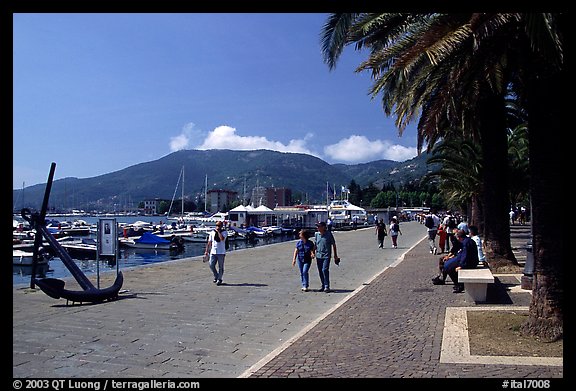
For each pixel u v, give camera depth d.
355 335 8.82
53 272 32.91
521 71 9.08
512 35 8.29
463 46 8.70
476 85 10.91
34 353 8.03
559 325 7.79
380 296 13.35
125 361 7.66
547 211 7.91
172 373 7.09
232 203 175.62
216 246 16.27
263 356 8.02
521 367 6.58
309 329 9.38
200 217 128.38
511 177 31.91
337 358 7.38
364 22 11.40
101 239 14.35
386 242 42.81
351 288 15.62
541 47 7.01
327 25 11.40
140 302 12.87
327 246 14.95
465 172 34.06
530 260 13.37
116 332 9.50
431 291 13.99
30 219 14.61
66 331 9.55
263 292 14.77
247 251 32.50
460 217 72.12
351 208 109.31
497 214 17.92
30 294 13.96
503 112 17.89
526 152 31.59
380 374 6.53
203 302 12.97
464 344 7.78
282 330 9.86
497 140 17.84
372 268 21.73
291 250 33.44
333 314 10.88
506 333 8.30
